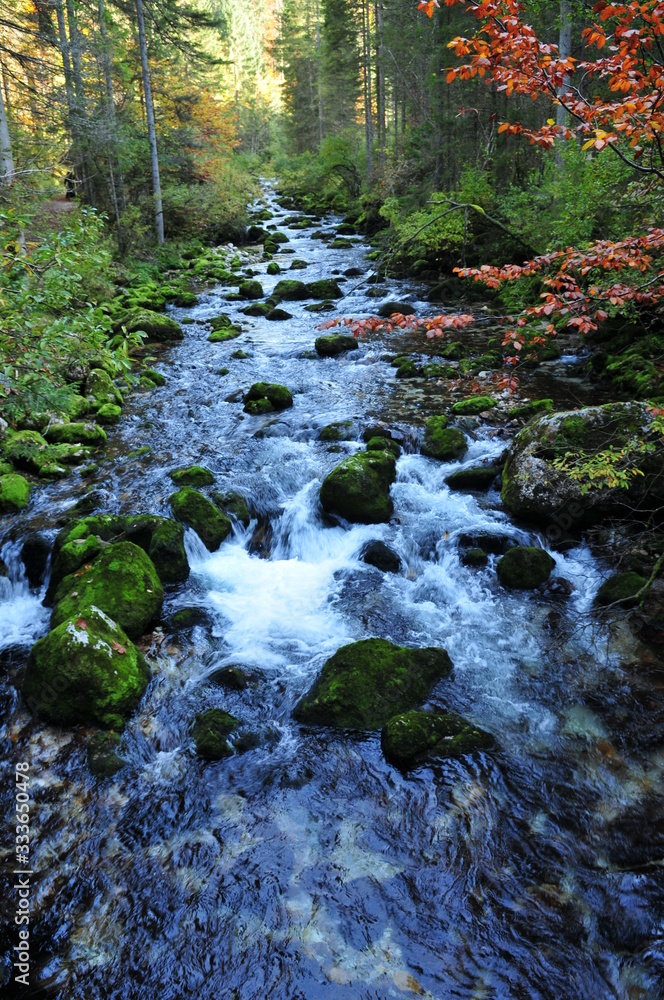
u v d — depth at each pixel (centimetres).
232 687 474
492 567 599
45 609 580
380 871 339
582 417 652
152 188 2367
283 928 312
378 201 2720
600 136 355
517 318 449
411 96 2798
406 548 640
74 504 724
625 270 729
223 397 1036
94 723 438
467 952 300
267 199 4275
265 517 712
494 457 760
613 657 483
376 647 473
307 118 5266
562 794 378
